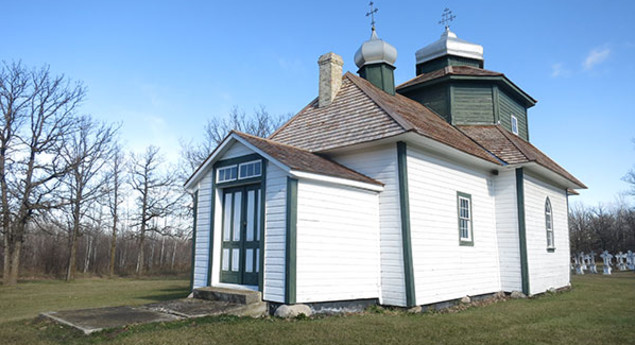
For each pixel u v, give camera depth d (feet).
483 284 44.52
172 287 69.36
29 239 121.60
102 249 143.64
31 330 25.62
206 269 37.88
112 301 45.44
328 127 43.78
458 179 43.29
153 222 136.77
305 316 29.76
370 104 42.70
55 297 51.13
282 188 32.35
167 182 115.55
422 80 59.41
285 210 31.68
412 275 35.12
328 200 33.71
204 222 39.24
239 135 36.04
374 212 37.22
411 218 36.37
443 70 61.46
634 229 173.99
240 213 36.86
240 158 36.70
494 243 47.70
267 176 33.73
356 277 34.71
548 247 53.16
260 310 31.07
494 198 49.01
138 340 22.00
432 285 37.37
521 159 46.44
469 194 44.70
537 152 60.75
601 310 35.88
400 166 36.65
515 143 50.52
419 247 36.70
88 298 49.37
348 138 39.58
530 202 49.55
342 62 50.60
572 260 176.04
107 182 100.73
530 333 25.99
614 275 90.38
